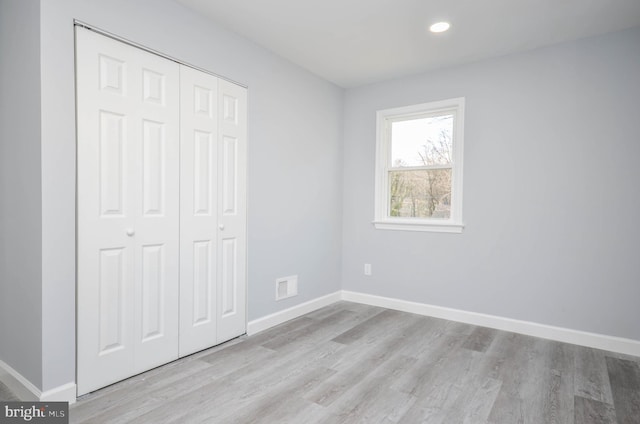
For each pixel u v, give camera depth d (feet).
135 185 7.09
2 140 6.75
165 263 7.66
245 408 6.17
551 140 9.66
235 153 9.21
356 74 11.96
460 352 8.71
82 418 5.78
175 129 7.78
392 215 12.67
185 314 8.11
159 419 5.81
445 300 11.37
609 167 8.96
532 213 9.94
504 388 7.00
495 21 8.43
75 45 6.18
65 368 6.15
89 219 6.42
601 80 9.04
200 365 7.80
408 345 9.14
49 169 5.90
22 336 6.35
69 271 6.17
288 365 7.89
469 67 10.89
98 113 6.51
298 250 11.46
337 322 10.93
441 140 11.67
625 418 6.06
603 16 8.14
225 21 8.58
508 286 10.31
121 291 6.91
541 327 9.79
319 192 12.32
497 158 10.43
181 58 7.84
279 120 10.57
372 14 8.20
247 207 9.61
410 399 6.56
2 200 6.78
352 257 13.38
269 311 10.42
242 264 9.50
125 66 6.89
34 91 5.89
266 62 10.07
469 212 10.89
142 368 7.30
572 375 7.57
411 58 10.62
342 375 7.45
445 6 7.82
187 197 8.07
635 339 8.69
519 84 10.09
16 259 6.45
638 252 8.65
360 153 13.15
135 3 6.99
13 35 6.36
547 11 7.96
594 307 9.16
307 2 7.73
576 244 9.37
